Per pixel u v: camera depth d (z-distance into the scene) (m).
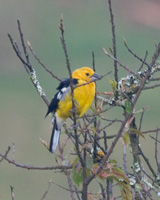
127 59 26.84
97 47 31.52
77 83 8.23
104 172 6.60
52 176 16.30
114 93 7.20
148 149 15.85
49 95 25.03
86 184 6.63
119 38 31.69
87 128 6.77
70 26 33.75
